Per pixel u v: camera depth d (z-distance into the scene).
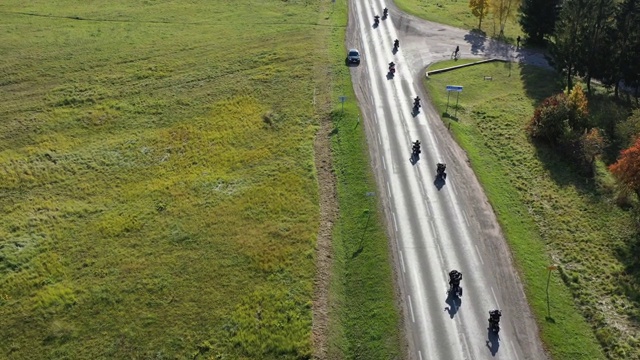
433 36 96.88
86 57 87.94
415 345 37.94
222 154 63.75
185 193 57.12
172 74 83.44
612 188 55.66
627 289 43.00
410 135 63.44
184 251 48.78
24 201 57.47
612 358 37.09
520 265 44.88
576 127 63.91
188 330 40.94
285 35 95.69
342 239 48.66
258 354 38.53
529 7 94.25
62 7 107.62
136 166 62.69
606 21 77.31
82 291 45.03
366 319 40.50
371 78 78.75
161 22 102.50
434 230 48.56
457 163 58.19
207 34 97.25
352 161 58.66
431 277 43.56
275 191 55.75
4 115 73.06
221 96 76.75
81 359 39.22
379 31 97.56
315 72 81.12
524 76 83.38
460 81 79.94
